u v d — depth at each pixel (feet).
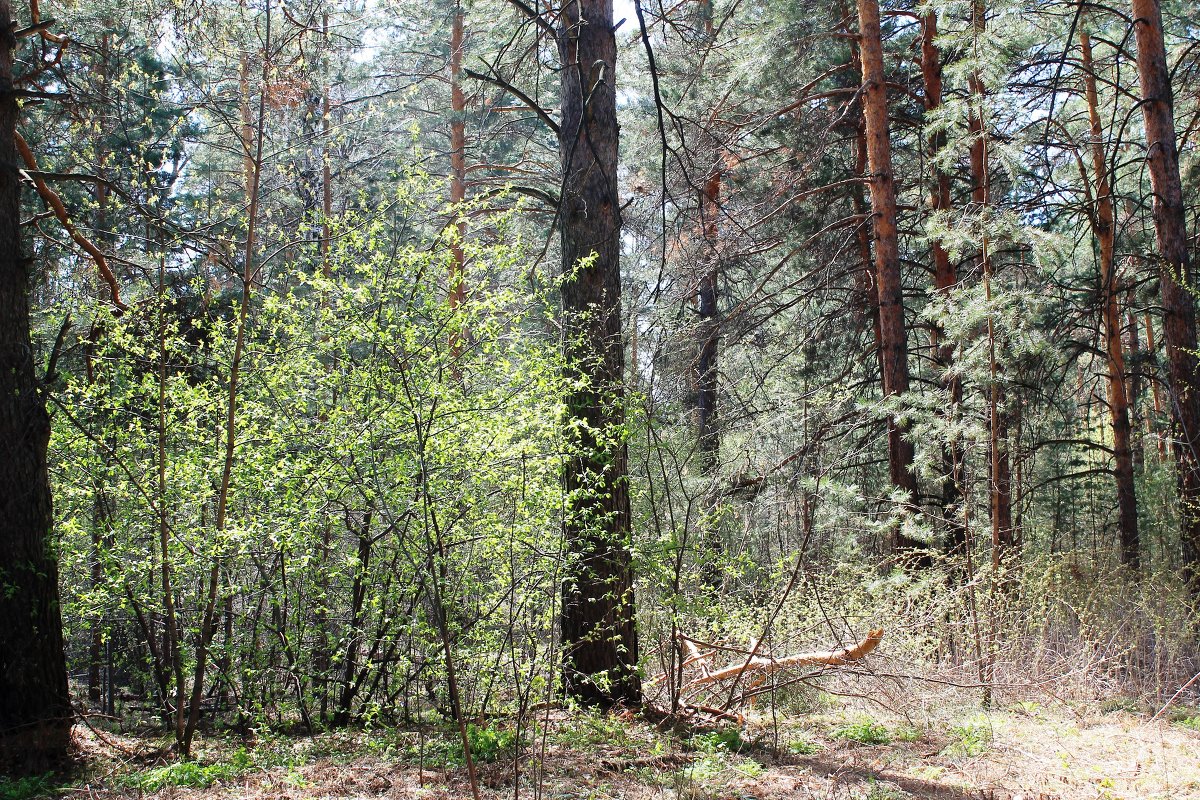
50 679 24.29
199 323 27.73
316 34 32.09
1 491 23.99
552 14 31.04
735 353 59.93
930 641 30.89
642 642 31.68
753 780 21.03
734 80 51.13
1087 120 53.67
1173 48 52.85
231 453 24.70
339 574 26.08
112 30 34.37
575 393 27.89
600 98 30.22
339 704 28.96
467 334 26.84
